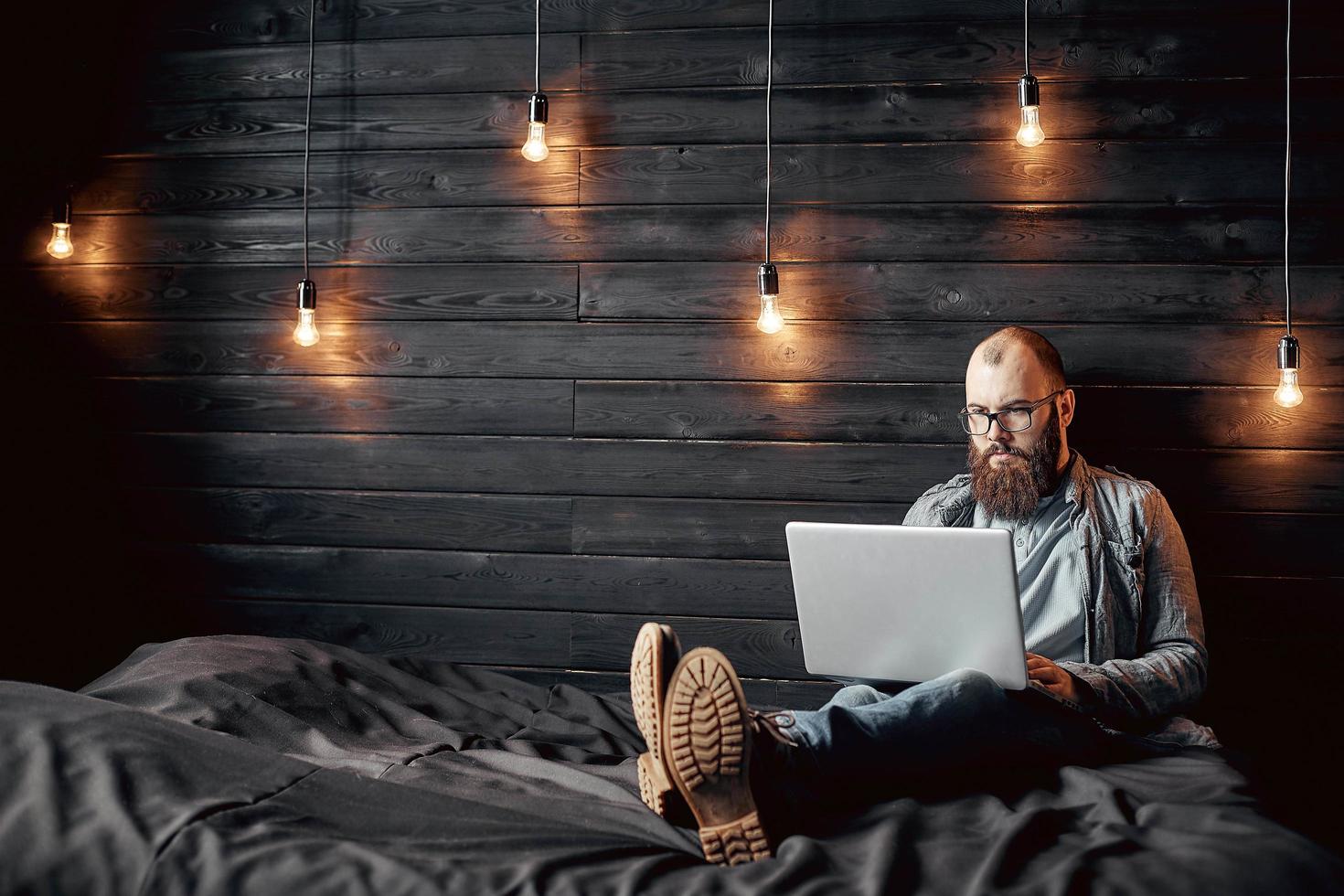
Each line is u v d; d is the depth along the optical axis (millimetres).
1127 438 2139
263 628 2391
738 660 2252
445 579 2344
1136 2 2141
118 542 2424
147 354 2420
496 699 1971
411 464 2354
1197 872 1113
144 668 1749
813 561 1537
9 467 2432
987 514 1879
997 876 1128
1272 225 2105
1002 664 1460
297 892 1098
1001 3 2176
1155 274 2133
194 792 1265
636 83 2285
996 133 2180
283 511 2387
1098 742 1575
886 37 2209
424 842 1203
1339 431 2084
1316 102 2096
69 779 1246
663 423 2277
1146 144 2137
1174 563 1773
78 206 2426
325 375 2377
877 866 1146
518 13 2322
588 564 2303
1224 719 2105
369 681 1880
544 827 1251
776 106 2242
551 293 2312
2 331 2430
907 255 2203
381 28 2361
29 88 2432
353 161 2369
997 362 1823
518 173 2322
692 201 2268
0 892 1140
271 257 2391
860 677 1575
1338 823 2059
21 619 2424
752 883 1131
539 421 2314
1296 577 2094
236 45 2404
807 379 2232
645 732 1275
